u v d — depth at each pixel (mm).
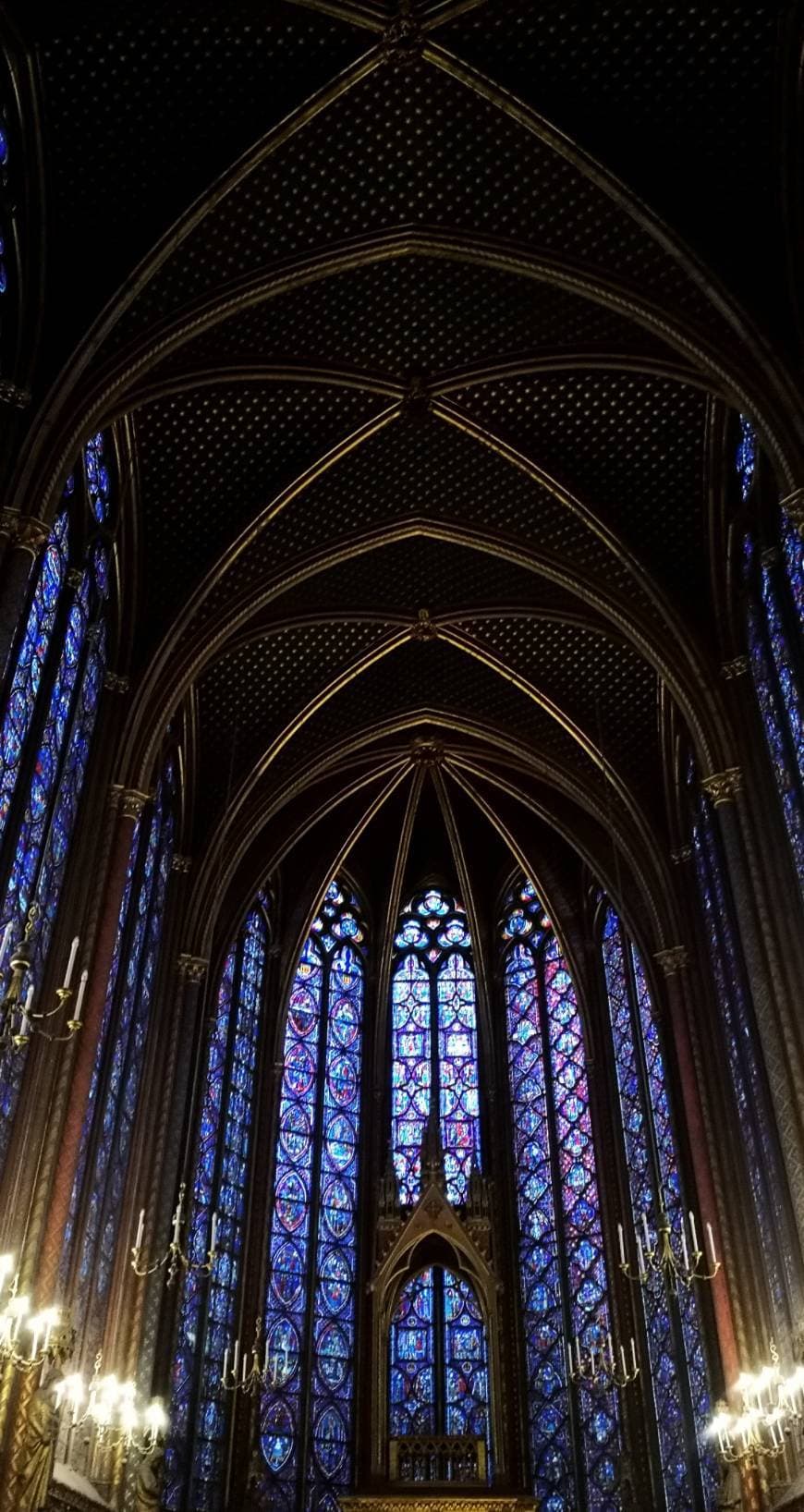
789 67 16016
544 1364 24766
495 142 17219
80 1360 17875
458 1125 27969
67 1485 15648
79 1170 17812
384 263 18734
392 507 22281
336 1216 26703
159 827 23266
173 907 23734
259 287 17938
